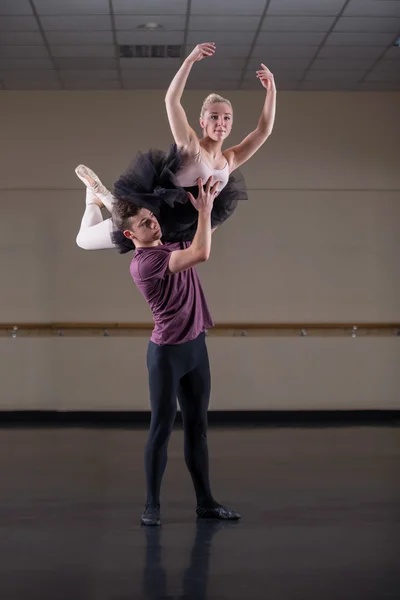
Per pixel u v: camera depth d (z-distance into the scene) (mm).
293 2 6984
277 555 3500
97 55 8227
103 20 7340
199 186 3699
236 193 4246
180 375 4125
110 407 9211
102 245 4664
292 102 9438
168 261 3854
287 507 4477
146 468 4133
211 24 7445
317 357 9336
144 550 3582
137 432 8133
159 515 4102
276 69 8672
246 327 9281
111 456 6469
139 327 9234
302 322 9359
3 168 9289
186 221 4105
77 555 3510
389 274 9461
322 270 9406
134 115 9344
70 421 9133
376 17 7312
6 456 6453
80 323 9227
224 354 9305
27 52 8125
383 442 7312
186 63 3914
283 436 7777
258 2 6969
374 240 9461
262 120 4305
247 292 9352
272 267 9375
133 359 9250
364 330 9398
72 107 9336
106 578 3178
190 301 4074
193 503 4617
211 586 3072
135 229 3951
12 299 9242
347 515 4277
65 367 9211
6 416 9156
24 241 9273
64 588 3057
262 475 5508
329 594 2971
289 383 9312
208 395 4219
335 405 9336
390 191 9477
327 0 6949
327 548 3609
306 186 9430
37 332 9227
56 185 9312
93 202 4805
